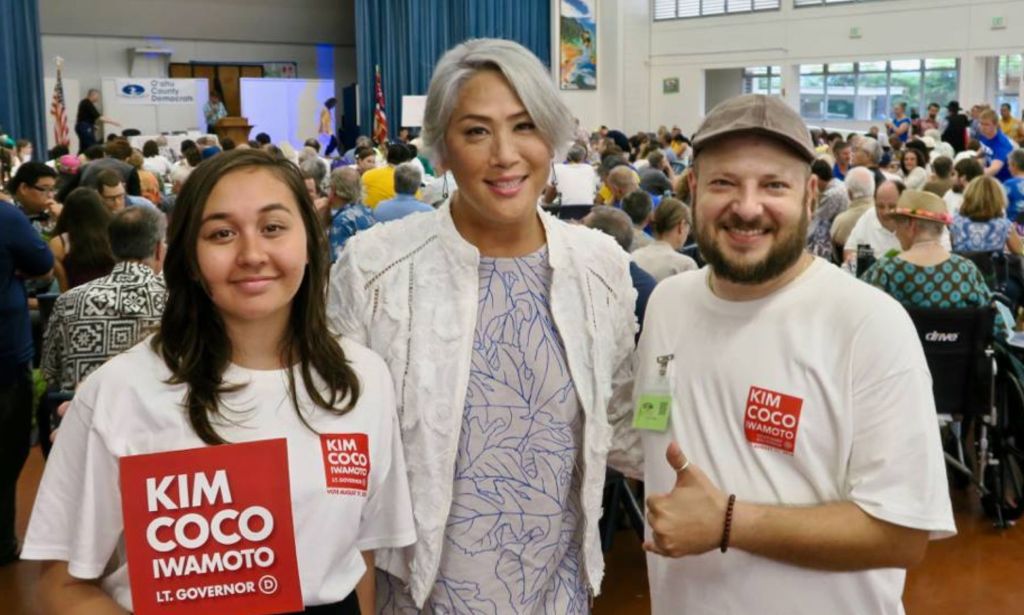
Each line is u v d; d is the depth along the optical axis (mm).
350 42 19984
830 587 1333
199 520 1229
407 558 1479
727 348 1404
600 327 1567
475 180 1439
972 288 3568
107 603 1246
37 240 3242
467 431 1491
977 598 3199
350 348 1395
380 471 1364
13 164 9172
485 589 1502
